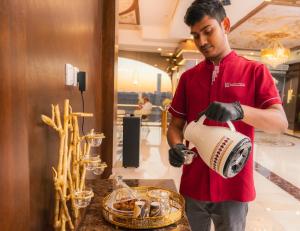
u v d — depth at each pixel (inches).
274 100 38.7
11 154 21.0
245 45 297.4
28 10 25.7
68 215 32.4
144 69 364.8
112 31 76.1
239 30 234.7
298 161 190.2
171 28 224.8
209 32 38.1
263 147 238.8
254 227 95.2
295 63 329.1
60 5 37.0
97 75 70.9
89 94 60.5
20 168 22.7
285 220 101.1
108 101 78.6
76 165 35.9
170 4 191.9
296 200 119.5
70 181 33.9
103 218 37.0
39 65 29.4
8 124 20.4
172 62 361.4
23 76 22.6
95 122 69.3
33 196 29.0
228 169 30.1
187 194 46.7
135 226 33.9
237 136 30.3
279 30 230.7
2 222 20.1
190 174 46.1
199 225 47.6
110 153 80.0
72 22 44.0
